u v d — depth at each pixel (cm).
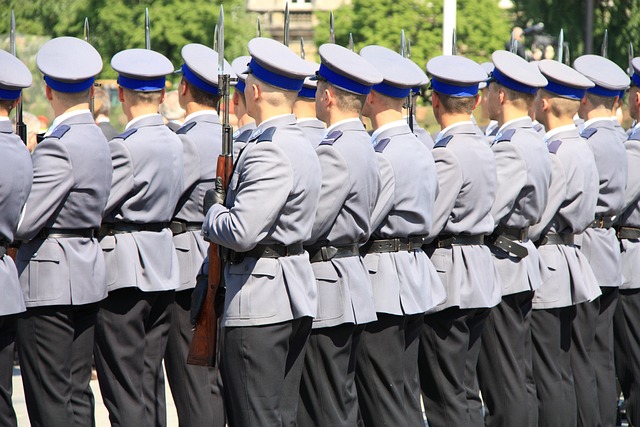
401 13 5781
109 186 1533
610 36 6141
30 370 1505
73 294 1491
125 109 1636
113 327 1573
